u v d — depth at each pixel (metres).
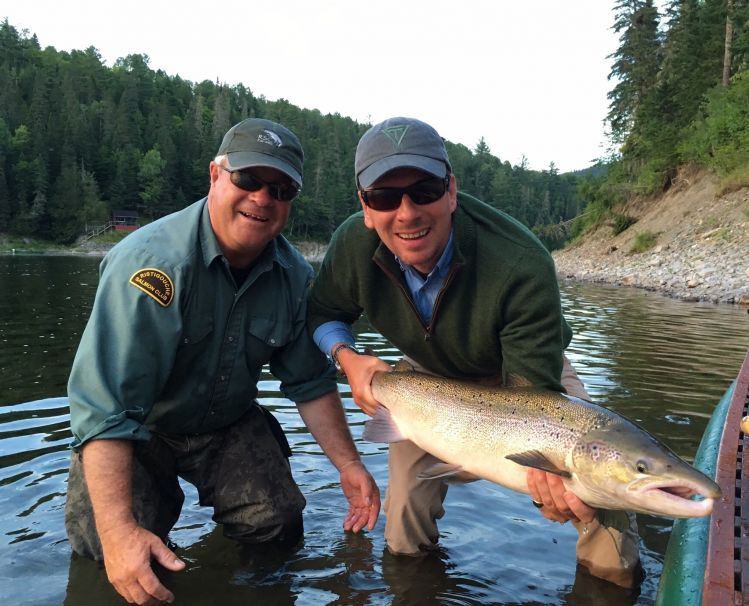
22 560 1.19
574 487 1.06
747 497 1.00
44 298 5.87
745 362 2.06
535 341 1.16
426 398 1.26
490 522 1.41
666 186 14.61
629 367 2.91
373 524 1.32
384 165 1.09
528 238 1.18
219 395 1.31
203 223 1.25
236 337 1.29
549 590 1.14
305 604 1.09
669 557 0.98
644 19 18.81
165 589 1.01
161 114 42.41
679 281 8.20
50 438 1.80
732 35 14.07
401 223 1.12
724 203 11.07
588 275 10.76
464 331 1.23
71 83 44.22
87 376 1.12
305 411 1.44
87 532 1.19
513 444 1.13
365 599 1.11
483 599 1.11
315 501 1.50
